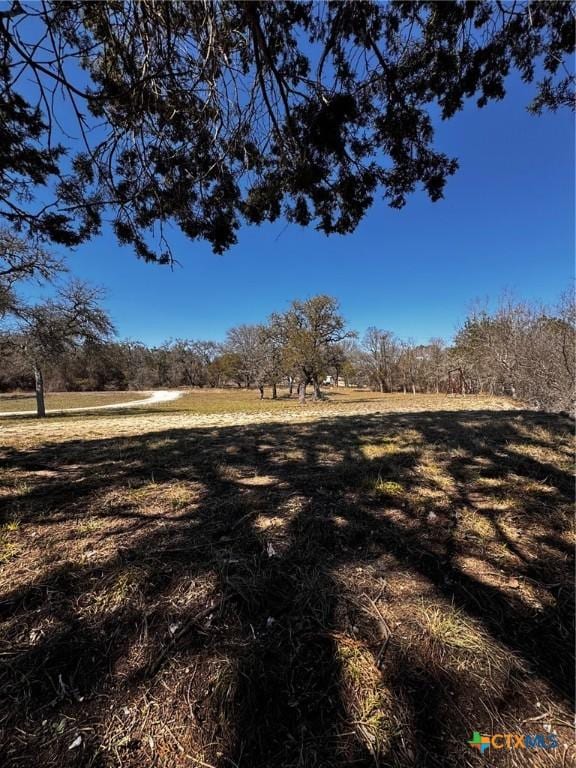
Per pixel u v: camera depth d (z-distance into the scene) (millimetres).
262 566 1607
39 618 1308
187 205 2975
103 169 2725
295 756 899
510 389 14992
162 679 1077
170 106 2498
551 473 2787
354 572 1562
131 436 5297
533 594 1429
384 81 2275
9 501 2404
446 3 1943
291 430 5316
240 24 2088
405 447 3764
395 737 935
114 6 2035
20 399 25578
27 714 981
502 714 986
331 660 1130
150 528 1993
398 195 2754
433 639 1199
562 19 1942
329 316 19547
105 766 875
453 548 1751
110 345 15828
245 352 31797
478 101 2303
